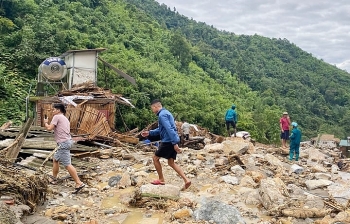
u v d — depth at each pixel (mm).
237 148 12234
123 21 68000
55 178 7305
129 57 50281
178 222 5617
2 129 13453
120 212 6039
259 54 140125
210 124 46000
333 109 104938
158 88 41594
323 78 131250
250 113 57906
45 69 19156
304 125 82312
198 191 7617
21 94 27391
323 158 14305
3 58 32062
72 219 5539
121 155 11086
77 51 20828
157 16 139375
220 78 82562
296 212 6086
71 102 14375
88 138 12828
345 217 5758
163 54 67625
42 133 13312
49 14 46406
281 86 105375
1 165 6719
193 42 126562
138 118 33562
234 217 5684
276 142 52125
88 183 7699
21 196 5570
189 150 12820
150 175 8758
